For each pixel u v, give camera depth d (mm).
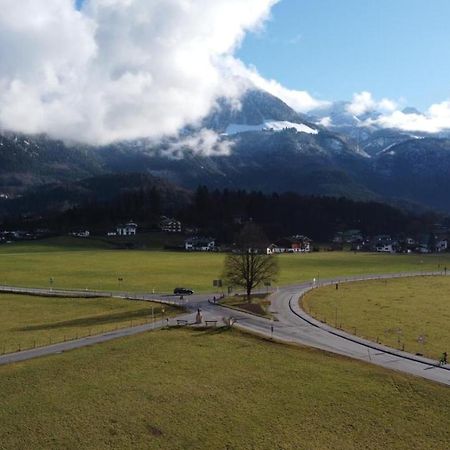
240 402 61344
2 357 75812
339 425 56531
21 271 189000
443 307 123688
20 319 106812
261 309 116438
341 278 181375
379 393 64250
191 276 178000
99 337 87438
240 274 134625
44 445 51125
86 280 167875
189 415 57938
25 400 60312
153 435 53688
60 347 81312
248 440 53250
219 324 98500
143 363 73188
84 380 66625
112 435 53406
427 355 80562
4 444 51000
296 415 58469
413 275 191500
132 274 182750
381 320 107188
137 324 98312
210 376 68812
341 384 66750
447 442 53719
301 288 154125
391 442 53469
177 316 107062
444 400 62531
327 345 85688
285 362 74938
